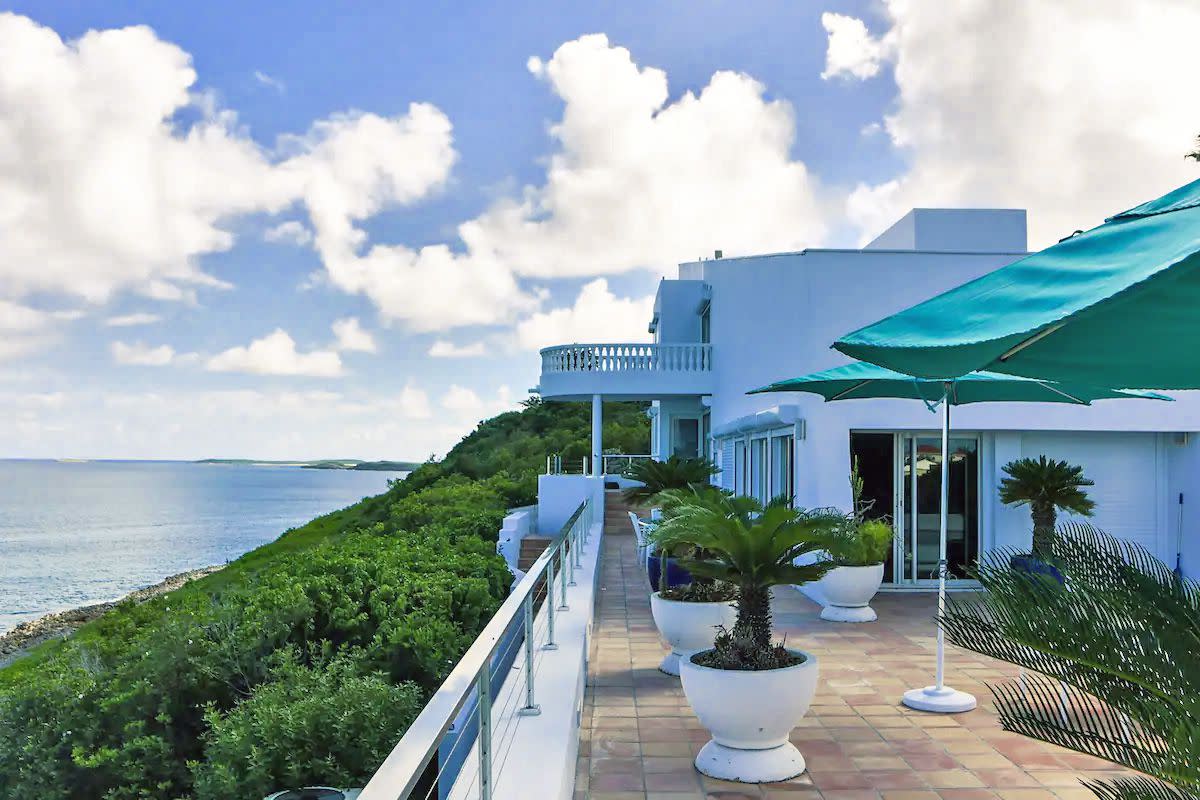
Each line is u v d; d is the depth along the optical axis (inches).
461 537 921.5
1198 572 568.4
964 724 295.9
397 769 73.6
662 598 365.1
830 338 731.4
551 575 297.6
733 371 924.0
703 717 251.0
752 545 254.8
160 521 3644.2
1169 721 125.6
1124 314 116.2
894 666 376.5
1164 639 136.3
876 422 571.5
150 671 461.1
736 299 918.4
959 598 544.7
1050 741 147.2
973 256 733.3
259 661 482.9
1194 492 573.6
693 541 262.5
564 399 1087.0
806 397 581.3
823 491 565.0
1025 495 538.6
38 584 1930.4
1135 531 585.6
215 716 417.1
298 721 377.1
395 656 505.4
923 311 135.0
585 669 328.5
